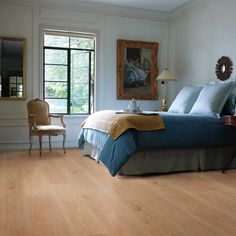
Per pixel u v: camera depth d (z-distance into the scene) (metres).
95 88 5.52
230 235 1.82
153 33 5.85
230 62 4.38
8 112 5.02
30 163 3.94
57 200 2.45
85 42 5.55
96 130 3.96
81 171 3.51
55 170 3.55
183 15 5.52
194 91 4.38
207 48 4.89
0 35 4.93
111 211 2.21
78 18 5.34
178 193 2.68
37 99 4.96
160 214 2.16
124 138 3.17
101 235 1.81
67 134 5.40
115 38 5.60
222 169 3.72
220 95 3.83
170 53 5.91
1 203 2.36
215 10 4.69
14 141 5.07
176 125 3.42
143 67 5.77
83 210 2.23
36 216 2.10
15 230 1.87
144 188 2.83
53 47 5.38
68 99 5.53
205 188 2.85
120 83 5.61
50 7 5.18
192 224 1.98
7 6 4.95
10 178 3.14
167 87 5.97
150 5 5.44
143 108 5.83
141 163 3.37
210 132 3.55
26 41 5.06
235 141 3.48
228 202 2.44
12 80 5.00
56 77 5.44
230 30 4.39
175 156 3.53
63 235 1.80
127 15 5.65
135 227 1.93
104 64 5.55
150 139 3.30
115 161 3.15
